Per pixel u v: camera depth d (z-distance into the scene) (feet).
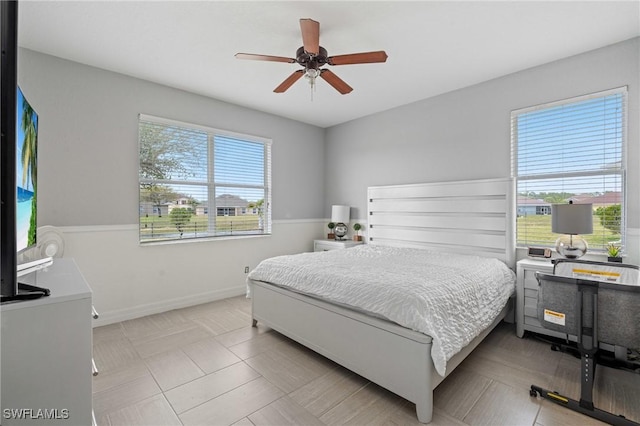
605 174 8.79
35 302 3.27
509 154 10.58
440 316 5.81
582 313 5.64
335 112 14.84
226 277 13.19
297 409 5.76
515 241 10.41
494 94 10.92
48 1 6.64
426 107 12.94
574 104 9.32
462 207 11.50
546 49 8.87
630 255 8.32
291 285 8.36
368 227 14.94
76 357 3.51
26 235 4.44
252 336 9.14
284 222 15.61
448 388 6.39
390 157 14.34
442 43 8.52
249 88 11.70
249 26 7.71
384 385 6.04
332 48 8.77
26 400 3.25
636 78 8.23
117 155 10.28
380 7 6.95
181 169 11.97
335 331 7.11
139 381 6.68
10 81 3.17
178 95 11.71
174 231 11.77
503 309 9.14
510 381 6.66
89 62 9.53
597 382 6.62
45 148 8.96
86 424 3.57
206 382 6.66
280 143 15.46
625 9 6.99
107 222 10.07
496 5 6.88
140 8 6.96
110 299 10.12
